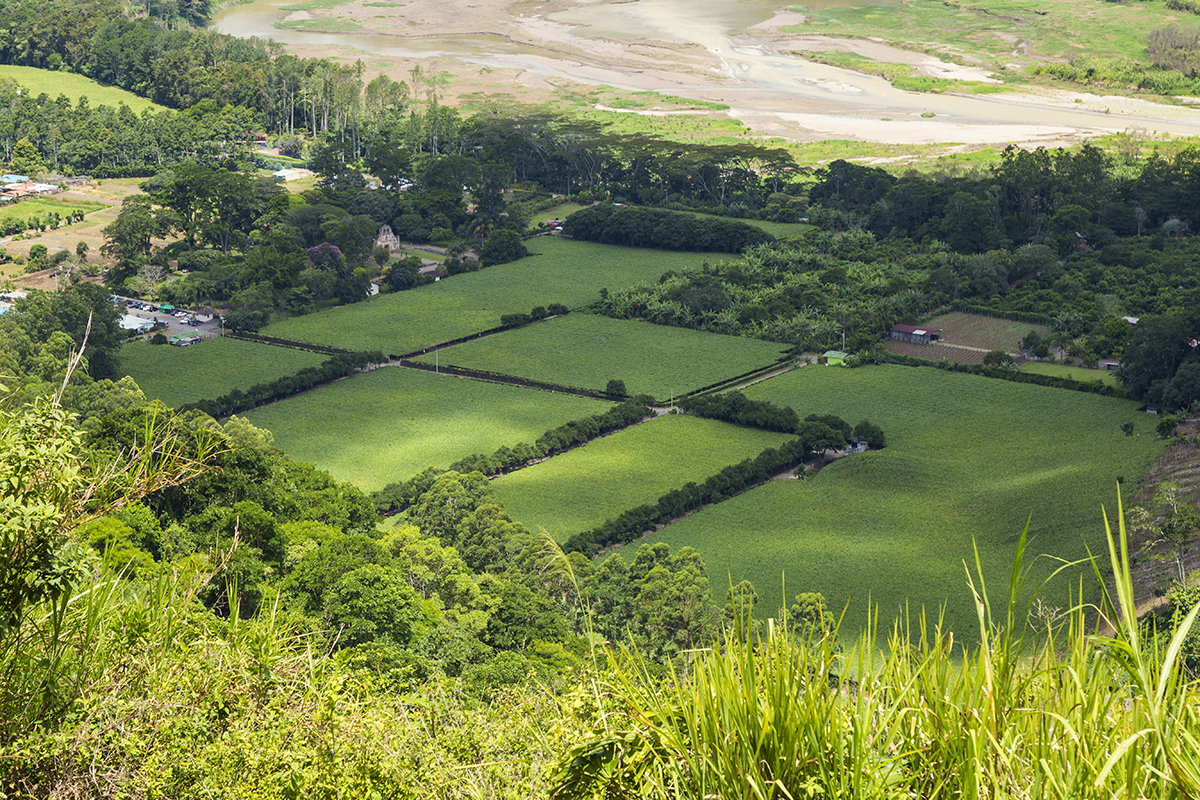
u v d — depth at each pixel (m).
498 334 185.12
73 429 13.84
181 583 16.92
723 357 172.62
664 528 112.31
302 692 15.71
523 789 14.73
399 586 61.75
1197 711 9.88
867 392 156.00
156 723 14.10
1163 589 86.31
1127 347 152.62
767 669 11.10
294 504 87.38
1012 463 129.62
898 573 100.38
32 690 13.62
